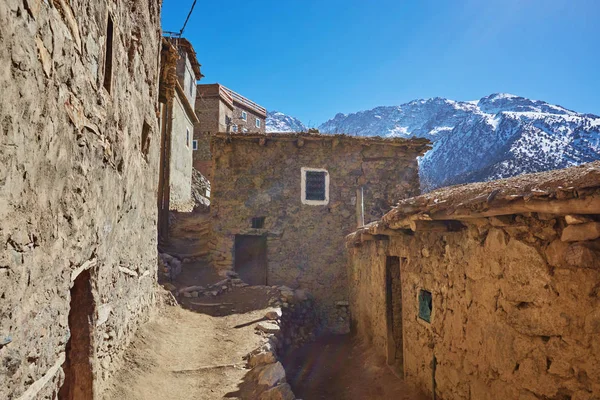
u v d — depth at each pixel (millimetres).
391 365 6164
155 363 5316
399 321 6383
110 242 4312
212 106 30000
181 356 5957
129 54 5254
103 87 3912
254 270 12852
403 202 4680
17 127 2094
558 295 2695
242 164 12539
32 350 2385
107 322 4270
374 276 7195
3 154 1949
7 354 2053
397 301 6438
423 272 4930
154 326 6578
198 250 12992
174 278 10570
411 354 5277
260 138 12312
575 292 2574
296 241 12477
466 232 3865
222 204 12398
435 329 4508
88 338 3654
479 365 3578
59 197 2775
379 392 5469
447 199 3693
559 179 2451
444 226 4066
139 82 5730
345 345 8703
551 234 2789
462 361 3895
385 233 5594
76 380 3574
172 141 17031
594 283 2457
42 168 2455
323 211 12695
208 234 13578
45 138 2479
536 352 2867
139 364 5043
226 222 12336
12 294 2100
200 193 24500
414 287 5238
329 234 12617
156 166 7375
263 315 8789
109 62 4211
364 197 12922
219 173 12469
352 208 12812
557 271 2711
